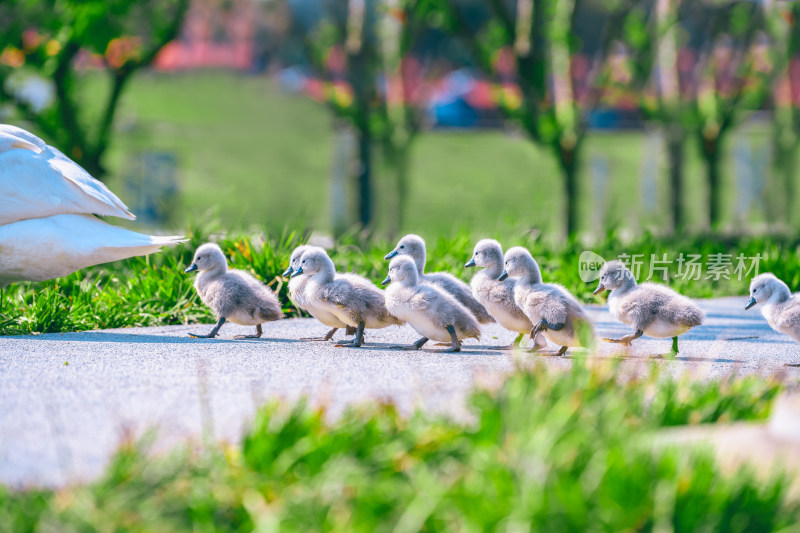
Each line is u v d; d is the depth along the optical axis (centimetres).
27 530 398
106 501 417
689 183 3638
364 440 474
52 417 570
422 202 3288
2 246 902
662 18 2158
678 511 392
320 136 3728
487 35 2111
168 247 1296
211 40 3759
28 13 1673
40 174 916
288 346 873
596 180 3550
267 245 1218
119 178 3139
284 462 454
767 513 400
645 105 2419
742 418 556
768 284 879
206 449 478
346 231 2062
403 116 2403
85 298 1088
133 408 595
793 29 2366
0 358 782
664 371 737
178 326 1033
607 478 401
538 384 535
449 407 578
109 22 1650
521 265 848
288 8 2611
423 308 826
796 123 3009
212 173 3428
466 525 384
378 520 407
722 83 2612
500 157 3650
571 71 2098
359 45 2119
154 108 3681
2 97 1748
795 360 853
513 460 420
